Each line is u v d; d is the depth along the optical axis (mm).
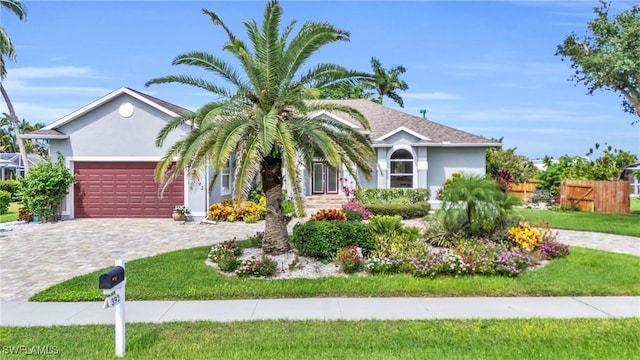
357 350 5652
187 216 19391
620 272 9766
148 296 8305
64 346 5871
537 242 11273
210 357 5445
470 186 11945
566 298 8242
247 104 10539
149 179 19859
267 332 6363
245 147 9719
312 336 6176
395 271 9648
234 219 19000
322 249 10195
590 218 20250
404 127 23297
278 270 9695
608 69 19656
